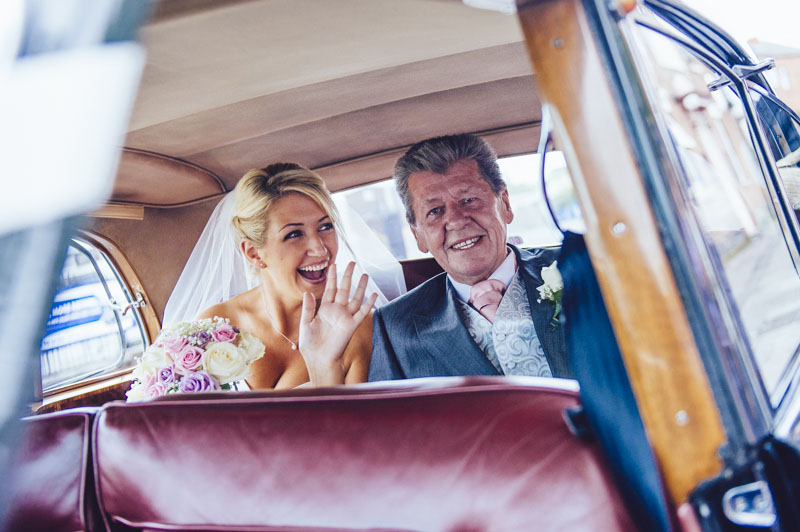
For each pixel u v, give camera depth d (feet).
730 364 2.79
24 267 1.23
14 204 1.23
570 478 3.12
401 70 6.66
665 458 2.89
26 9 1.30
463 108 8.11
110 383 10.02
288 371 9.46
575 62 2.80
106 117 1.26
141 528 4.01
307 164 9.23
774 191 4.83
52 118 1.25
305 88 6.63
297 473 3.59
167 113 6.45
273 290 9.37
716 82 4.65
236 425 3.78
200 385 6.98
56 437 4.10
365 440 3.51
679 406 2.84
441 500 3.33
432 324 7.64
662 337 2.82
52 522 4.00
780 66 5.92
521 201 8.47
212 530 3.79
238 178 9.28
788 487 2.83
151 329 10.20
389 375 7.80
